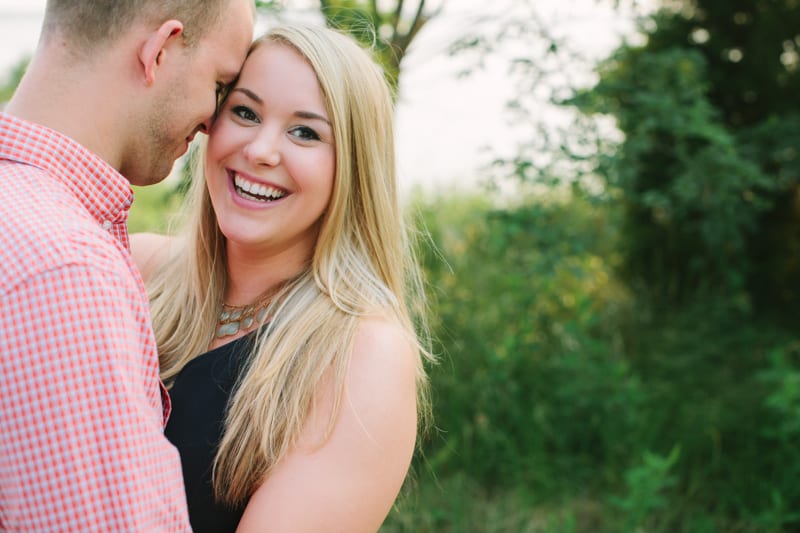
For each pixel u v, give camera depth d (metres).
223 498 1.37
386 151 1.48
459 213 4.91
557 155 2.98
